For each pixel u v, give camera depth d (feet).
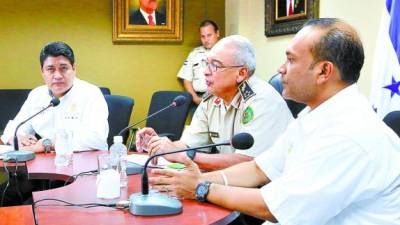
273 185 4.27
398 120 5.34
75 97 8.50
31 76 15.51
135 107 16.07
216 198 4.65
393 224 3.98
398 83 7.80
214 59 6.73
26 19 15.33
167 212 4.39
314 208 3.97
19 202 7.97
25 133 8.57
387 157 3.94
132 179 5.77
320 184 3.94
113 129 10.85
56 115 8.53
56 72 8.32
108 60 15.83
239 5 15.11
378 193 3.95
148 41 15.94
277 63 13.41
